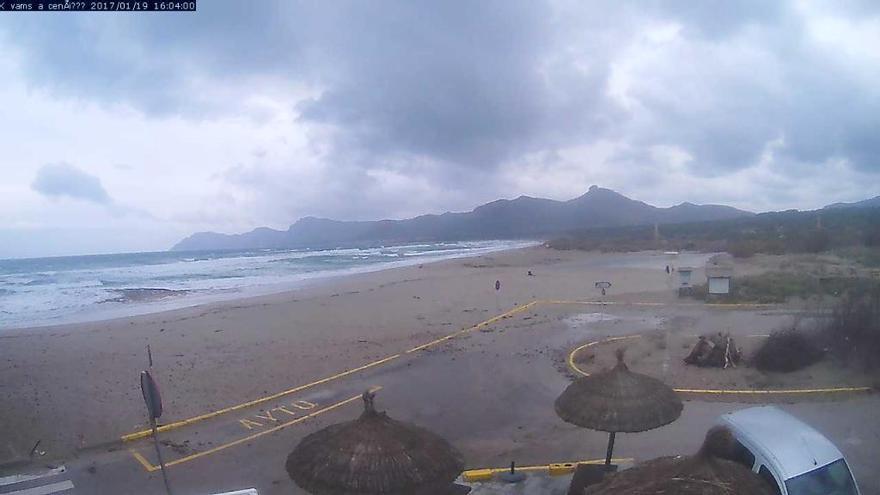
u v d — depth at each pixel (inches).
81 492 395.9
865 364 582.2
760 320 876.6
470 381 639.1
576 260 2534.5
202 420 534.6
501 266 2305.6
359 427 247.0
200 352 808.9
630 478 217.5
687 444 437.4
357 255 4242.1
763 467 278.1
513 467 388.5
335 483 228.1
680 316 952.9
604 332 858.1
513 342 819.4
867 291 707.4
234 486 398.3
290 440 480.7
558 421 505.0
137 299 1610.5
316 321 1036.5
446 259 3120.1
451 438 476.7
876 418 469.7
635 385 313.0
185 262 4175.7
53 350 857.5
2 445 478.0
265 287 1825.8
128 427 516.1
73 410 565.9
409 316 1067.3
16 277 2918.3
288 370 698.8
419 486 230.1
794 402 517.3
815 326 658.2
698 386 569.9
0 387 653.9
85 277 2738.7
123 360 775.1
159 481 409.7
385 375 672.4
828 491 267.1
